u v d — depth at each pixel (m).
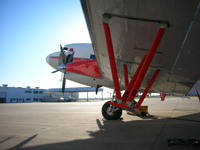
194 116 6.55
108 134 3.68
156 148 2.65
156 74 4.81
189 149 2.57
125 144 2.90
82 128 4.41
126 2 3.18
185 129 4.04
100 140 3.20
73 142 3.10
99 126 4.66
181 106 12.59
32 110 10.86
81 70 7.73
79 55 10.45
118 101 4.33
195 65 4.39
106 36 3.68
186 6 2.90
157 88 6.40
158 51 4.22
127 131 3.94
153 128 4.22
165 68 4.85
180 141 2.79
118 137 3.40
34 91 53.16
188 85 5.48
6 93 46.09
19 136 3.63
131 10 3.34
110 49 3.73
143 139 3.20
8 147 2.84
